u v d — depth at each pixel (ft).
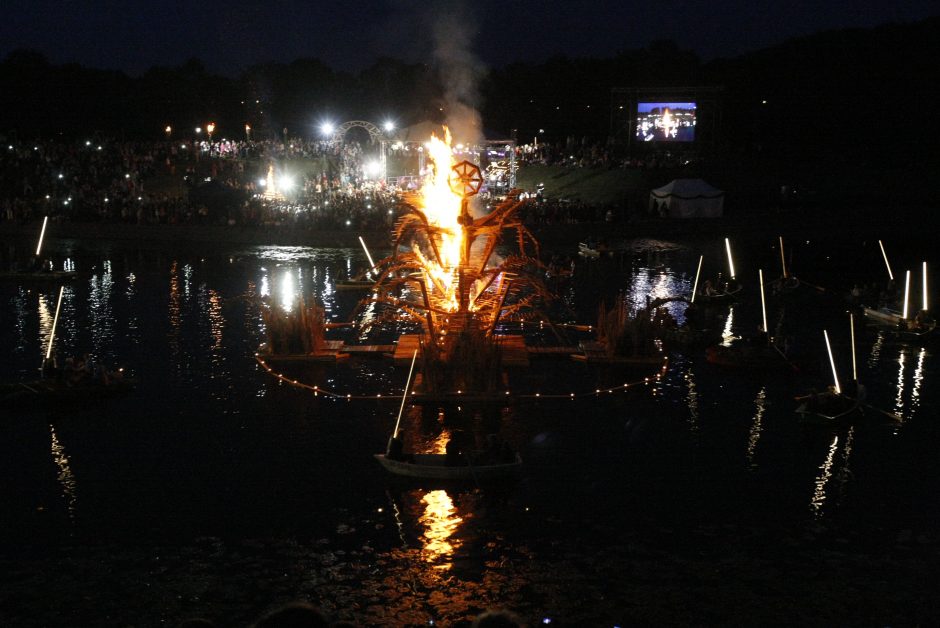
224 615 50.44
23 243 222.28
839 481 69.21
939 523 61.77
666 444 77.56
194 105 389.80
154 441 77.82
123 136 336.49
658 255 202.59
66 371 90.94
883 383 97.04
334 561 56.49
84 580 54.08
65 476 69.87
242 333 120.88
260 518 62.49
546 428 82.07
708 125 323.57
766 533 60.34
